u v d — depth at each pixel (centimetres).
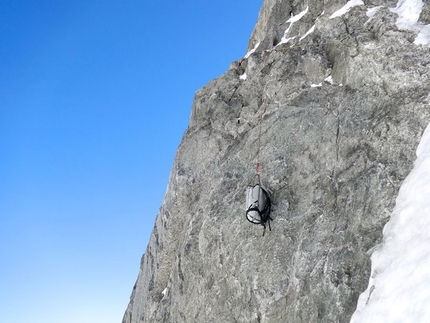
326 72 1284
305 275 974
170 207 1678
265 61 1559
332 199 1043
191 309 1278
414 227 799
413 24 1134
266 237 1130
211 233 1286
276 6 1758
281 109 1330
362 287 834
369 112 1065
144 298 1797
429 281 682
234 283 1138
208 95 1766
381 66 1095
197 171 1622
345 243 925
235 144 1485
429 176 837
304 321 925
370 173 952
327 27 1338
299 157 1195
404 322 673
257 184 1152
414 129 951
